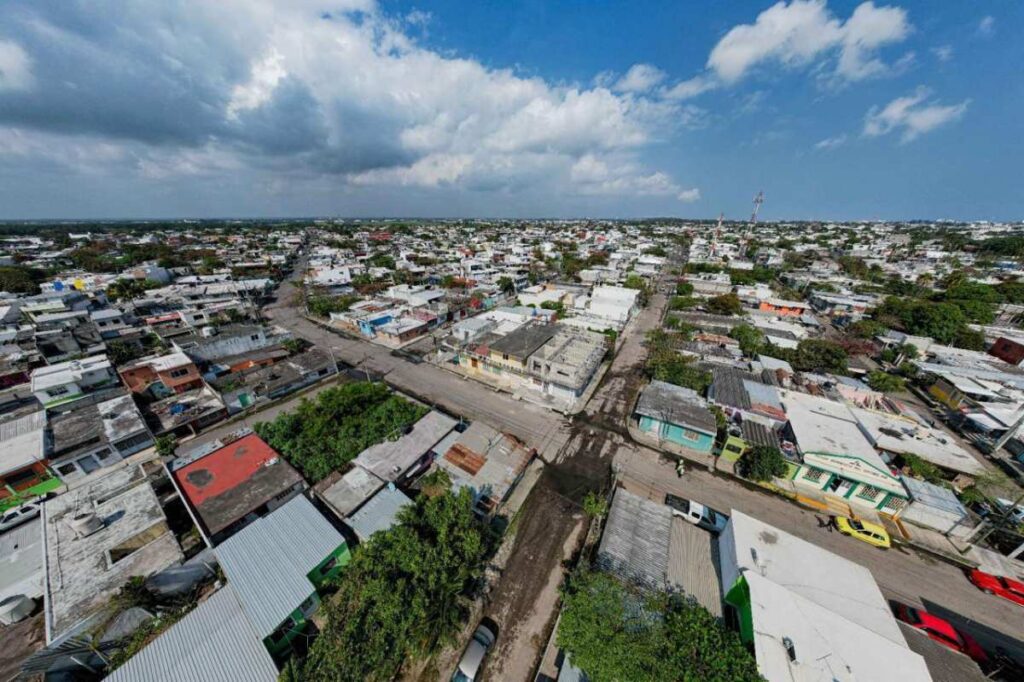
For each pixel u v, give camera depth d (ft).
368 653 56.54
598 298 263.90
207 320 227.81
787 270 383.65
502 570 82.33
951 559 88.84
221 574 77.97
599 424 135.85
